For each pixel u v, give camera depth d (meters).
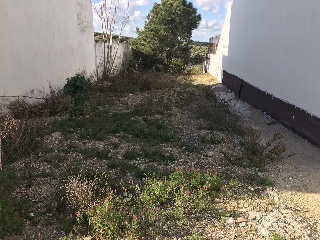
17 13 8.85
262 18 10.46
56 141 6.88
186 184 4.80
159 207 4.37
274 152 6.28
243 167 5.93
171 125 8.50
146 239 3.76
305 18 7.59
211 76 20.58
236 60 13.73
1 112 8.31
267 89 9.91
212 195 4.77
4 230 3.77
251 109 10.68
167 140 7.27
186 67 23.08
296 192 5.08
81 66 13.33
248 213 4.36
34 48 9.69
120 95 12.41
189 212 4.31
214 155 6.42
